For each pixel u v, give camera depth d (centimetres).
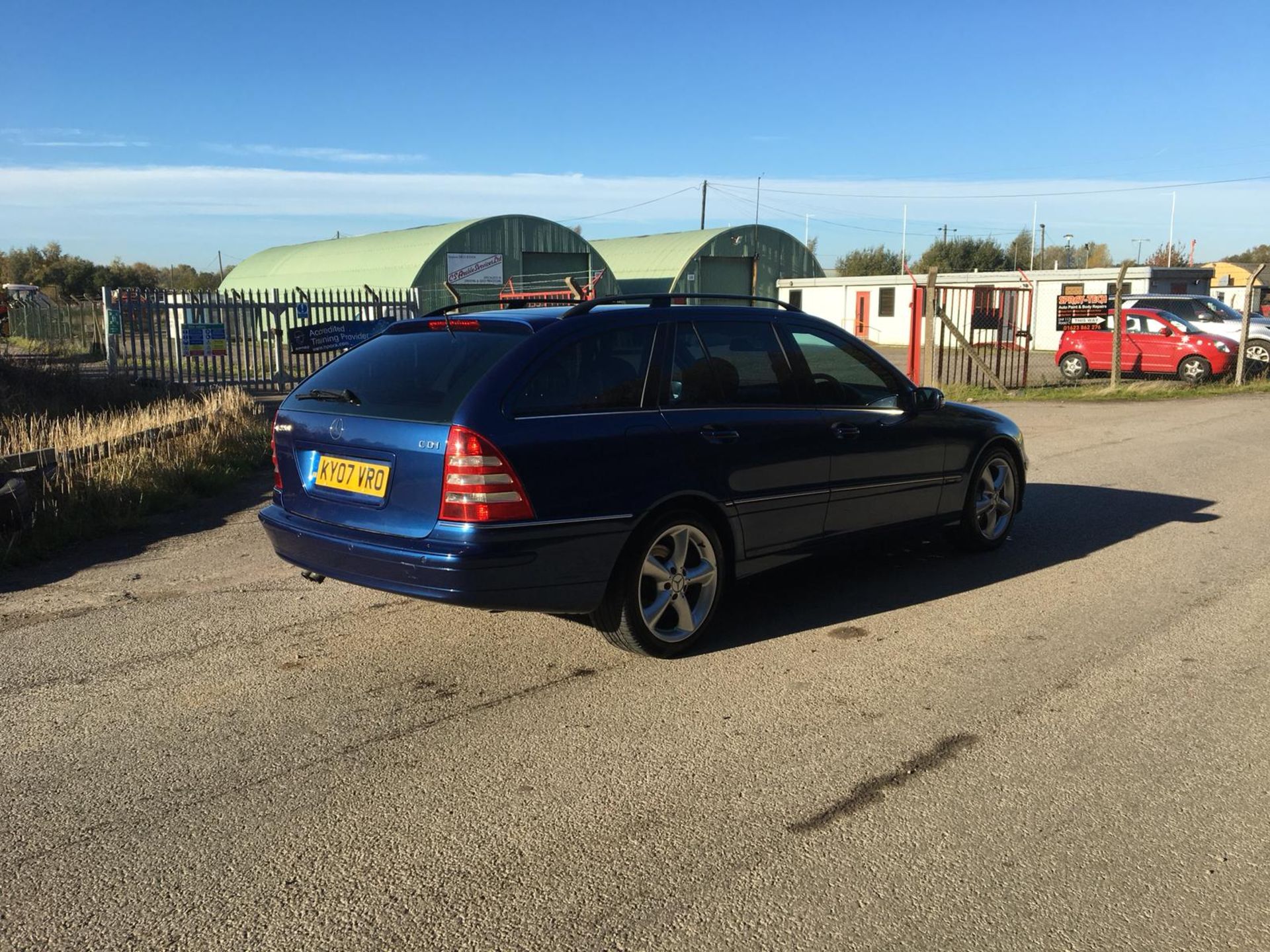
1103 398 1820
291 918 276
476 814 332
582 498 431
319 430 464
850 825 324
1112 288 2522
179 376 1928
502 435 414
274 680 449
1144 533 730
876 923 273
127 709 417
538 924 274
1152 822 326
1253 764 366
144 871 299
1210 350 1992
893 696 431
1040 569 633
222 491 891
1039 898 285
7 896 286
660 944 265
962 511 642
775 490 509
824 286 4081
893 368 595
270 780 356
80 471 809
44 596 575
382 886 291
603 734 394
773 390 520
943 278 3619
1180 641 498
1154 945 264
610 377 456
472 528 407
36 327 3450
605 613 455
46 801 340
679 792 346
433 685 444
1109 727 398
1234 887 290
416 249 3425
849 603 564
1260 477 968
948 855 307
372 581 435
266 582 604
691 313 498
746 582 608
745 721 405
